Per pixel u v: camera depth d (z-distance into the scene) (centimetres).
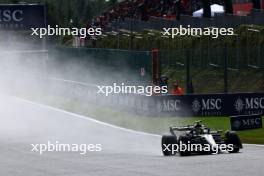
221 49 8281
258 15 9544
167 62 8756
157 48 11131
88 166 3572
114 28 14638
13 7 13112
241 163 3525
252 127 4972
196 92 8356
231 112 6625
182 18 11156
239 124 4916
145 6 14900
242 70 8100
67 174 3300
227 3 11681
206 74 8394
